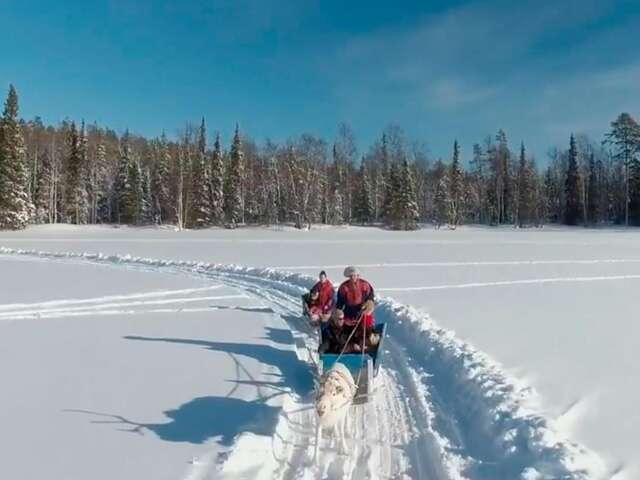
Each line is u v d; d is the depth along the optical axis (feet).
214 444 20.76
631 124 270.05
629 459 19.04
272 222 242.17
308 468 19.02
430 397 26.03
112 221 256.11
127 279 74.23
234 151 241.96
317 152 245.24
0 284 68.54
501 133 297.12
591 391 26.20
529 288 64.75
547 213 301.84
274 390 27.22
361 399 25.23
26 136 241.55
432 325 39.96
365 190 264.31
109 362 32.50
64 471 18.54
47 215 237.25
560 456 18.26
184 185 230.48
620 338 37.96
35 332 41.24
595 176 294.25
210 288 65.77
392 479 18.24
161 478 18.02
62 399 25.84
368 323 29.40
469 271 82.17
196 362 32.55
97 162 262.06
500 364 30.89
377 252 114.83
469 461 19.24
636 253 114.73
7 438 21.29
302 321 45.65
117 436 21.50
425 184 285.43
